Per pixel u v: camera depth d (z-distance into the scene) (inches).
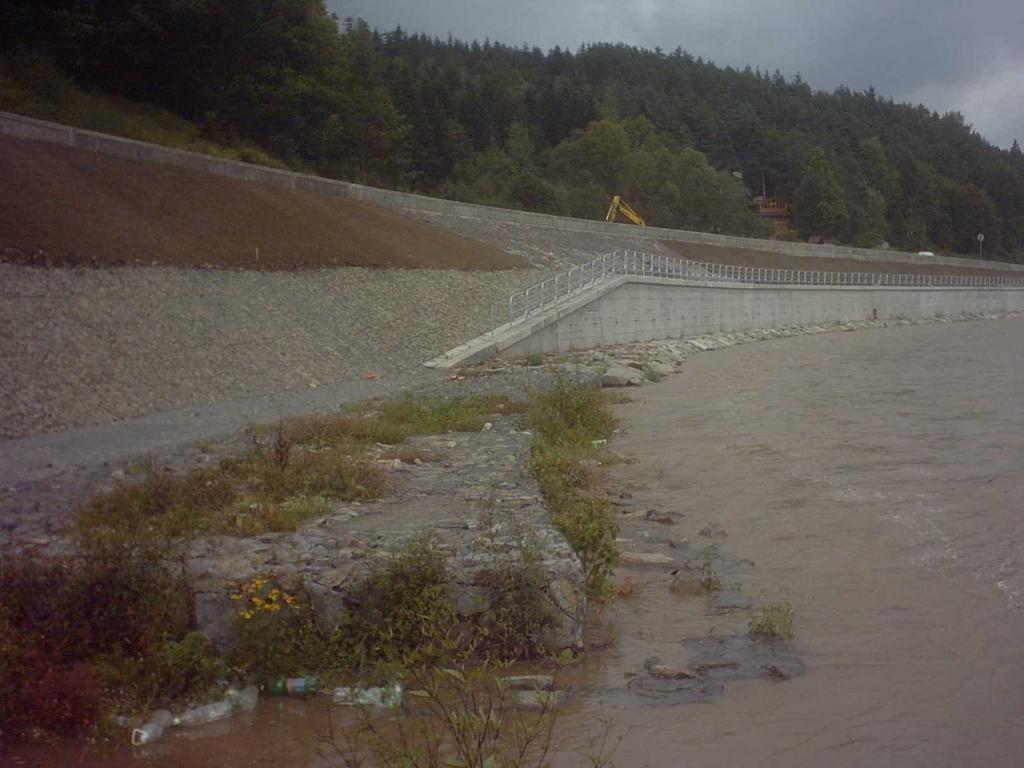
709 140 5201.8
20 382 754.2
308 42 2337.6
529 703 278.2
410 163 2965.1
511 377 1105.4
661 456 713.6
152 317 975.6
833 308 2928.2
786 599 381.1
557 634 311.4
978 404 1031.0
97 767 250.8
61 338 849.5
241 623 294.8
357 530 374.9
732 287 2317.9
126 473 549.0
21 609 295.4
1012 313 4015.8
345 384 1029.2
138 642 293.1
